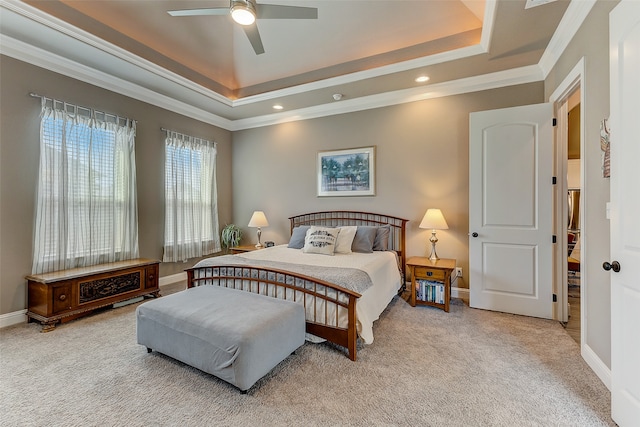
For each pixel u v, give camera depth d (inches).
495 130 126.9
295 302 92.2
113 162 143.3
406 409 66.1
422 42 133.2
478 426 61.1
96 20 118.7
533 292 121.2
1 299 111.0
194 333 77.2
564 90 104.5
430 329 109.3
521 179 122.4
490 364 84.7
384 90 155.5
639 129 55.4
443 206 150.6
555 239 118.3
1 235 111.0
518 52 116.8
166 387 74.4
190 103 175.2
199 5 123.3
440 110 151.1
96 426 61.5
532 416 63.9
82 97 132.6
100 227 138.2
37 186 119.6
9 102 112.1
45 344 97.4
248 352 69.9
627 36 58.3
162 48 141.4
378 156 166.9
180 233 175.8
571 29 94.5
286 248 162.1
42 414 64.8
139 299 142.4
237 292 99.8
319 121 184.7
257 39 100.7
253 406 67.3
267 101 172.2
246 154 212.4
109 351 92.9
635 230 56.5
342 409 66.3
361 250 145.9
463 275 145.9
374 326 112.3
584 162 85.8
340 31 136.6
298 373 80.4
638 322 55.7
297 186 193.2
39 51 116.3
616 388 61.0
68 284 114.8
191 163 183.5
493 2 89.1
